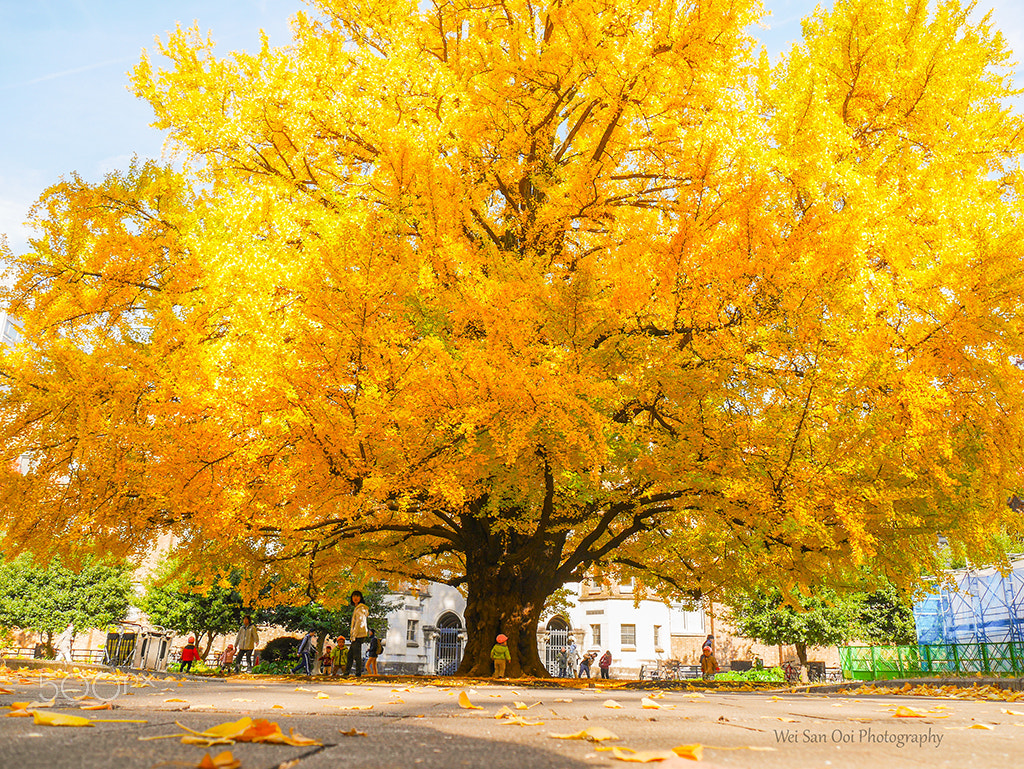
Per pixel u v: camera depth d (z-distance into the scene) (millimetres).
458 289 9156
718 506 9609
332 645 20031
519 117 11375
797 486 8547
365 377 7992
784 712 4605
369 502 9266
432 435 8797
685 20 10414
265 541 12797
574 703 5227
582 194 10789
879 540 10133
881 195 9117
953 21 11555
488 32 13180
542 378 8117
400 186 10094
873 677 22828
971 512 9359
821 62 11117
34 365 9883
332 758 2191
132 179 10438
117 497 10141
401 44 11266
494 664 12406
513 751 2461
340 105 10820
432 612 37000
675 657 40969
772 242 8680
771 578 12328
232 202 8789
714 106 10195
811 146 8883
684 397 9023
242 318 8234
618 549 14477
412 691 6707
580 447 8797
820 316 8633
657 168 13148
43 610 30734
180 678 8781
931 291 8227
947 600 25828
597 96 11227
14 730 2580
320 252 8227
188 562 12367
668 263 9086
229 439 8398
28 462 10477
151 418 9539
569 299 8625
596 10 10234
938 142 11094
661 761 2268
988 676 14898
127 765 1902
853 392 8555
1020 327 7988
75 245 10062
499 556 13117
